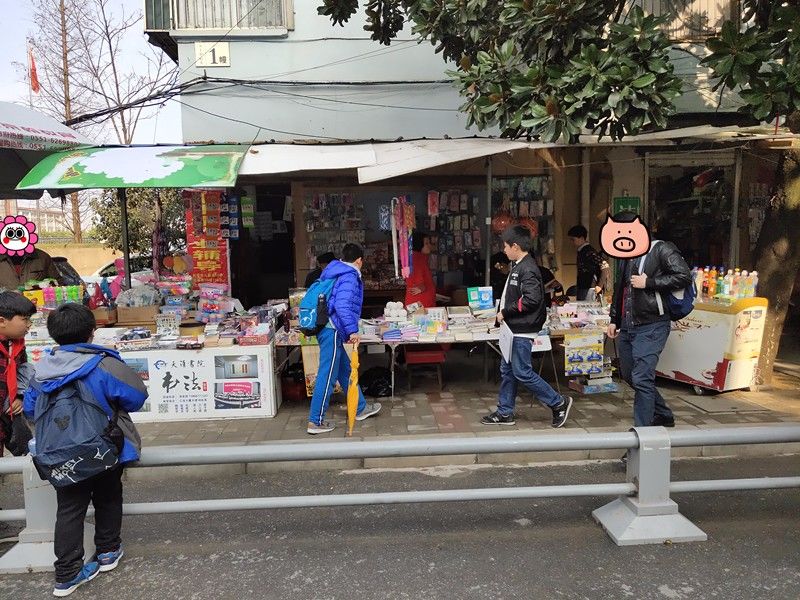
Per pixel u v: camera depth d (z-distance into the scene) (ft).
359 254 18.42
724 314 20.10
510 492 11.87
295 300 20.99
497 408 18.86
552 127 15.92
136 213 42.16
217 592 10.67
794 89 14.56
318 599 10.38
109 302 23.73
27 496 11.57
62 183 19.43
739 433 11.96
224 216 26.76
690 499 14.06
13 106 22.88
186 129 28.84
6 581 11.15
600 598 10.22
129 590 10.78
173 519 13.61
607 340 24.16
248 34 28.45
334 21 24.26
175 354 19.30
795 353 27.61
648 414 16.10
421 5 19.95
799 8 14.52
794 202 20.97
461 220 29.84
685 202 29.71
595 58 15.65
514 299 17.65
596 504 13.84
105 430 10.13
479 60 17.88
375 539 12.43
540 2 16.11
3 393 13.07
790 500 13.94
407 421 18.93
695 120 28.86
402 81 28.99
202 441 17.60
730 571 10.94
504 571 11.09
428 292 24.07
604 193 29.45
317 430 17.87
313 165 20.48
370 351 22.35
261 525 13.20
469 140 22.95
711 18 28.63
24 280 24.04
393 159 20.61
